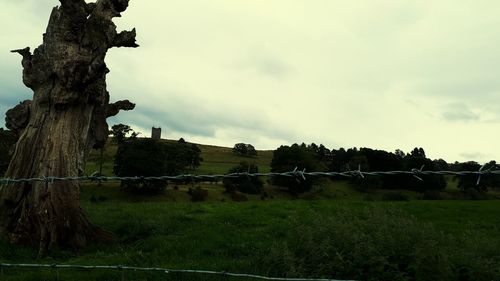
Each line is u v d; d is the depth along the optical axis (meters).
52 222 16.22
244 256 13.71
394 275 9.74
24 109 18.56
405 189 62.09
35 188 16.77
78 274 11.64
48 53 18.02
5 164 60.66
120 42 19.62
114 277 11.20
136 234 17.72
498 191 40.41
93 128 19.73
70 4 17.78
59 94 17.70
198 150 113.06
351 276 9.93
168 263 12.88
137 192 70.06
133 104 21.09
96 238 16.94
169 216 21.95
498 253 10.83
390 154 66.94
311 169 66.94
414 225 11.38
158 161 71.75
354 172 7.13
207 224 19.94
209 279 10.61
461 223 21.31
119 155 73.12
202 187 75.00
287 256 10.75
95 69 17.72
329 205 27.30
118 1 20.23
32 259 14.72
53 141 17.50
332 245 10.80
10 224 17.02
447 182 59.22
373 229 11.64
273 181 68.31
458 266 9.96
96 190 72.06
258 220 20.95
